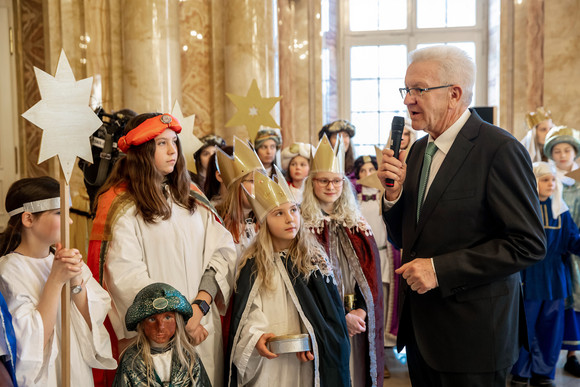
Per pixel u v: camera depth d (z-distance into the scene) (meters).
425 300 2.24
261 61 5.83
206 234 2.71
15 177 5.66
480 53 7.96
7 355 1.89
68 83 2.12
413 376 2.40
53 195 2.28
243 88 5.77
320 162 3.02
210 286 2.59
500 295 2.15
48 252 2.33
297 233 2.67
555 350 4.13
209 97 5.92
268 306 2.59
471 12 8.01
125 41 5.10
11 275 2.21
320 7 7.55
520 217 2.04
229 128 5.83
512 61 7.29
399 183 2.38
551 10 7.04
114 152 3.30
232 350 2.52
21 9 5.57
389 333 4.62
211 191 3.61
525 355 4.16
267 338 2.47
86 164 3.30
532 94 7.18
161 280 2.52
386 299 4.68
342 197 3.08
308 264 2.62
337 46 8.23
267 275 2.58
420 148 2.41
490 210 2.12
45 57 5.03
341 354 2.56
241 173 3.03
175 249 2.55
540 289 4.09
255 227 3.20
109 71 5.17
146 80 5.07
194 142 3.70
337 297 2.65
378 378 3.01
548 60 7.08
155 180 2.55
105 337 2.36
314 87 7.58
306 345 2.47
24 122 5.64
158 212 2.52
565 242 4.14
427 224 2.20
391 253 4.63
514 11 7.23
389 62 8.18
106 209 2.53
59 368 2.27
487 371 2.14
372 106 8.23
